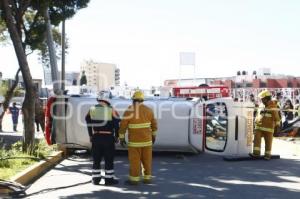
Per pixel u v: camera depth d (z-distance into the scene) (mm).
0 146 14562
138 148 9719
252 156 13797
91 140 9789
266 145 13797
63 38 18938
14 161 11219
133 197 8547
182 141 14102
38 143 14016
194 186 9617
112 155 9773
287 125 20172
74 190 9172
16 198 8469
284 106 21594
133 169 9719
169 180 10305
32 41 16984
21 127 29281
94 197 8531
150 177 9930
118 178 10555
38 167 11055
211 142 14406
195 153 14898
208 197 8562
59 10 16125
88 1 16203
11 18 12562
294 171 11672
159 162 13266
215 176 10852
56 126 14078
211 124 14406
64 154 14078
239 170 11789
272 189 9359
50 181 10148
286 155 15031
